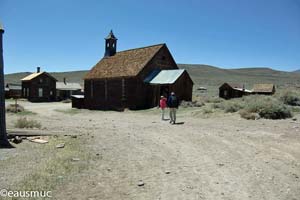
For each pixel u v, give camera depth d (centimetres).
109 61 4688
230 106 2469
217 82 16662
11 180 798
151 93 3859
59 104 6181
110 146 1279
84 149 1201
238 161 1010
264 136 1454
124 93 3950
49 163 957
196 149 1202
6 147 1211
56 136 1480
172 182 809
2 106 1263
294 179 827
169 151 1175
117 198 698
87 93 4644
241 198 699
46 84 7856
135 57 4238
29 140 1355
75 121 2461
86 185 779
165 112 3012
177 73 3734
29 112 3506
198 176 859
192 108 3144
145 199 694
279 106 2209
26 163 962
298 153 1103
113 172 896
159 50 4050
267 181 812
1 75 1261
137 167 952
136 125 2064
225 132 1602
